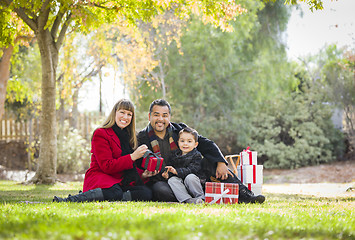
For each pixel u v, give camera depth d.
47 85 10.23
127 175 4.49
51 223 2.36
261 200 4.44
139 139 4.83
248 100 19.83
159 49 17.72
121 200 4.31
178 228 2.16
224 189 4.15
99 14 8.95
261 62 19.75
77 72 15.35
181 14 9.55
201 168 4.77
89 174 4.52
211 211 3.14
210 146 4.78
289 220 2.72
